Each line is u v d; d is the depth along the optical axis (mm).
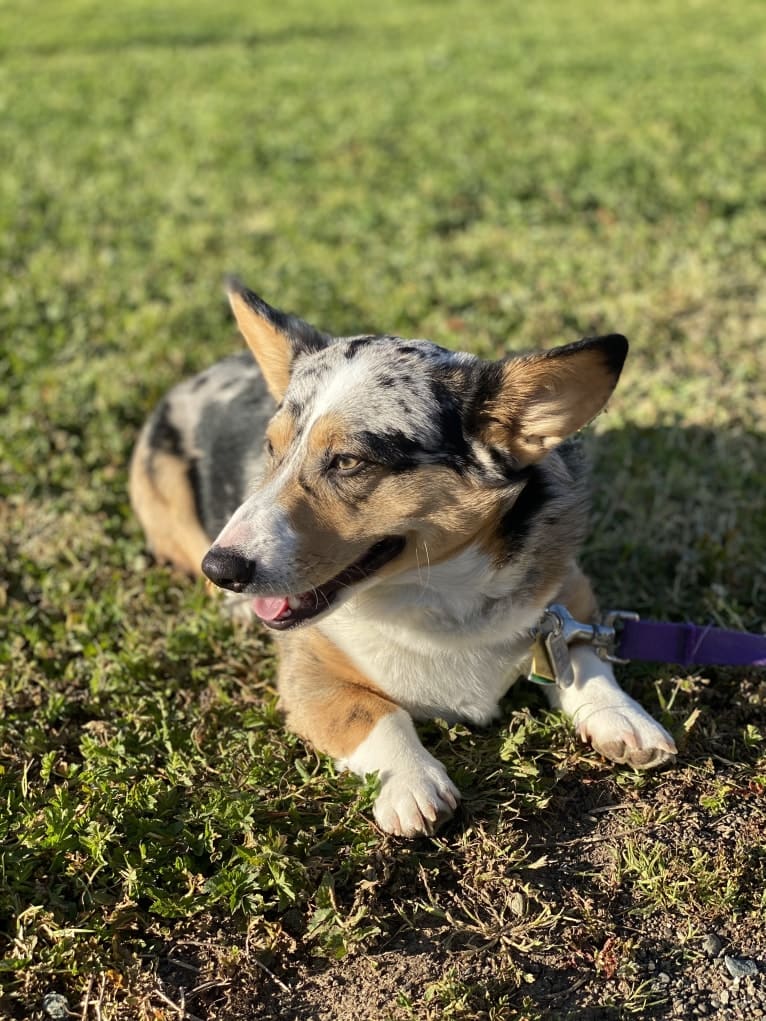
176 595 828
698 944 510
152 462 861
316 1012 493
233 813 576
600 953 504
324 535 563
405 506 569
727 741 633
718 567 776
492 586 607
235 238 1513
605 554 816
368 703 622
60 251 1492
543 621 634
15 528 901
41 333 1205
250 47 3238
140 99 2508
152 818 586
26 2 4211
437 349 609
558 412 565
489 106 2230
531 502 604
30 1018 493
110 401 1054
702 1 3660
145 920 535
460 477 574
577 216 1503
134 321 1226
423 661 627
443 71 2697
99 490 947
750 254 1337
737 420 974
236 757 637
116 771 618
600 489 886
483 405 572
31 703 705
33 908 530
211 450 824
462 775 607
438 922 531
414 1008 485
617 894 539
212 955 520
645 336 1140
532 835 580
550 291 1264
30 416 1021
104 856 558
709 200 1515
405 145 1937
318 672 648
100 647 751
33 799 606
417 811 562
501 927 521
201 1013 496
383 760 588
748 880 538
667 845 562
